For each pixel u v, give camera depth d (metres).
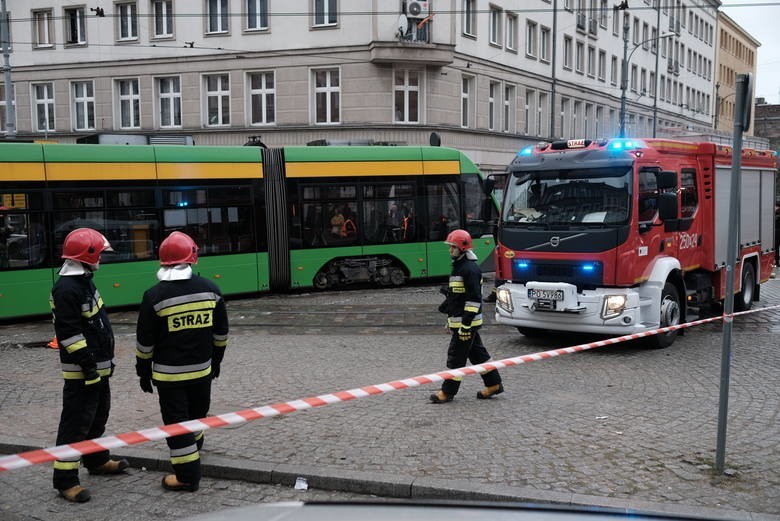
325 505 2.13
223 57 28.58
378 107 27.12
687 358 8.95
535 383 7.70
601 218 9.19
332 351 9.76
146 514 4.64
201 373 4.99
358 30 26.94
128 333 11.69
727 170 11.46
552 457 5.34
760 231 13.29
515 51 33.50
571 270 9.29
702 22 62.41
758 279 13.27
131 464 5.54
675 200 9.42
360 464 5.24
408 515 1.98
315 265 15.80
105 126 30.70
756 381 7.67
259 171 15.22
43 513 4.67
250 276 15.12
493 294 14.66
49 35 31.50
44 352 10.02
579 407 6.71
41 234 12.98
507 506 2.08
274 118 28.52
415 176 16.77
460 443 5.69
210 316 5.05
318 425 6.23
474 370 5.79
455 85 28.89
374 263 16.44
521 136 34.16
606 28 43.34
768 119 76.88
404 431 6.02
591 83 42.06
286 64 27.86
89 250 4.90
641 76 49.84
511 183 10.05
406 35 26.70
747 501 4.50
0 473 5.42
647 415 6.42
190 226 14.44
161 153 14.12
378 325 12.01
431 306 13.85
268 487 5.08
